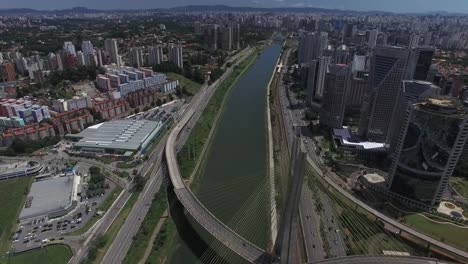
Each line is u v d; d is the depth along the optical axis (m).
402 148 185.38
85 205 185.25
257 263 136.12
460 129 163.62
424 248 156.00
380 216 172.00
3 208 180.62
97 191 197.38
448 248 150.50
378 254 150.88
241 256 140.38
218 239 149.88
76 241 157.25
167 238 162.25
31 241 156.62
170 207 185.38
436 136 171.00
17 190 198.50
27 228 165.38
